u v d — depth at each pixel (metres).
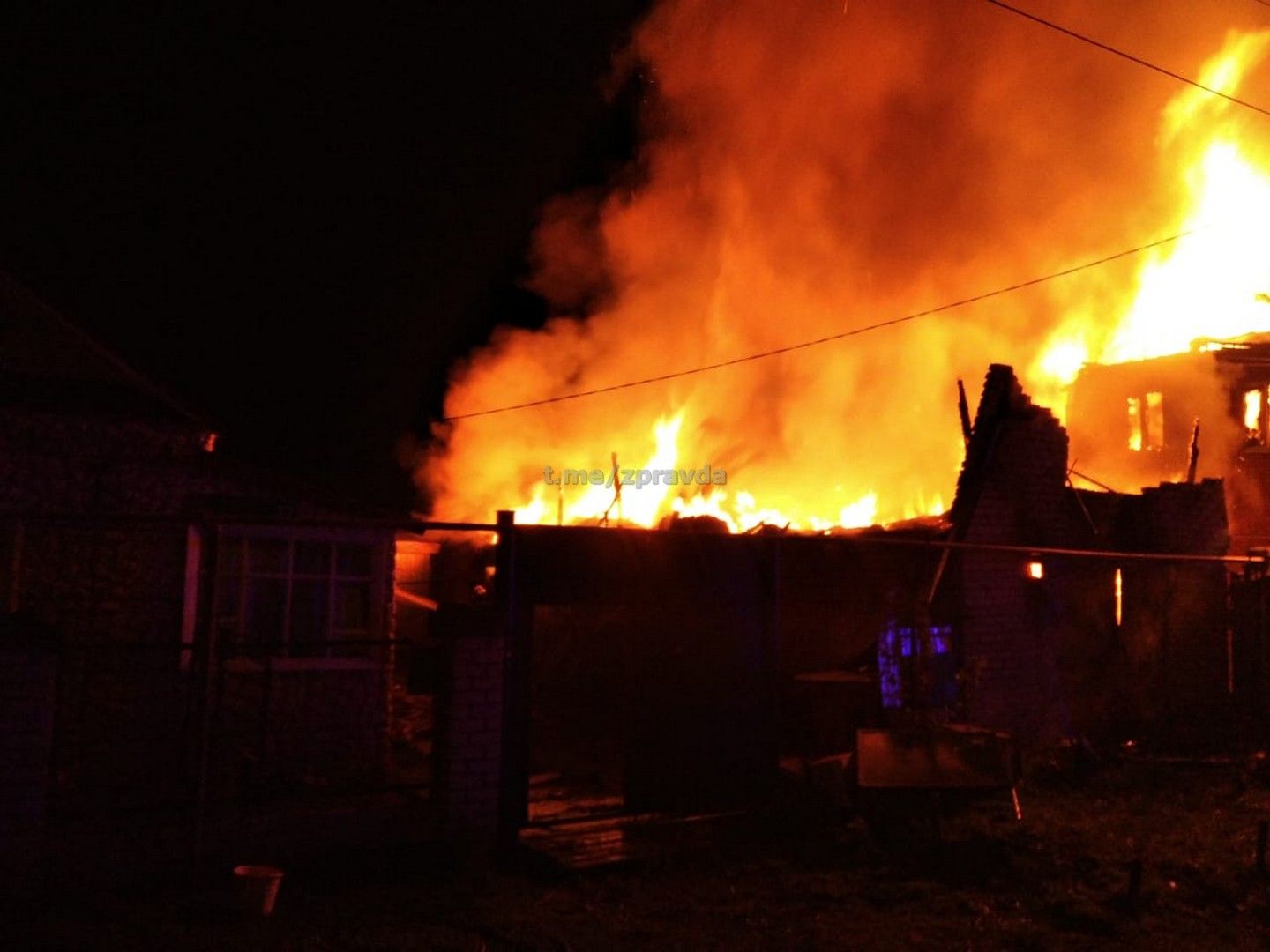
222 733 8.74
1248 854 8.16
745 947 6.21
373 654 11.53
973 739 8.88
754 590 9.28
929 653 11.20
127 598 10.16
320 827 7.22
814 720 11.03
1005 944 6.38
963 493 12.00
